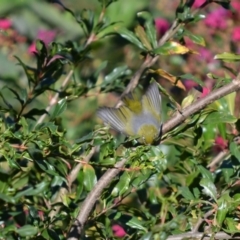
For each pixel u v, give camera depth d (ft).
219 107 28.37
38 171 26.66
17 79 44.01
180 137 27.86
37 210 23.93
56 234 22.56
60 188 27.25
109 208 23.62
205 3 30.63
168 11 57.31
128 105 25.02
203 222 23.93
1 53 49.16
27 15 54.90
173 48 28.91
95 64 49.44
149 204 28.04
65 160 24.04
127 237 24.00
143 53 30.42
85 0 55.88
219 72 48.34
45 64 28.09
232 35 49.29
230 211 22.74
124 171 23.34
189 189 25.64
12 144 23.16
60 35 55.47
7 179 24.57
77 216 22.93
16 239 22.35
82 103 44.75
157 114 24.75
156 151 22.53
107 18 31.65
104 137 22.89
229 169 25.64
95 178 23.58
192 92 26.61
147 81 33.81
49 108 31.12
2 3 54.49
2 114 27.02
